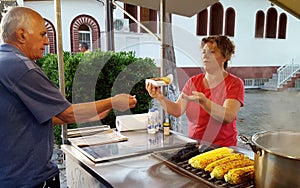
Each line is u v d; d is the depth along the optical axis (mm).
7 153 1257
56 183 1476
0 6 3004
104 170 1254
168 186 1082
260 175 912
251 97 9672
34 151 1309
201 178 1118
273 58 12594
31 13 1312
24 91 1203
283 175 833
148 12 4797
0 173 1278
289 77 11664
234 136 1623
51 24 7918
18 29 1272
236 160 1193
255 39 12086
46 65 2928
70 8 8750
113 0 3066
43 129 1321
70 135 1720
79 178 1495
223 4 11109
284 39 12719
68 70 2236
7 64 1197
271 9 12164
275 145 1036
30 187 1327
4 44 1291
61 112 1276
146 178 1160
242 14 11664
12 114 1226
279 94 10375
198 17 10273
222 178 1084
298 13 2900
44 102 1241
